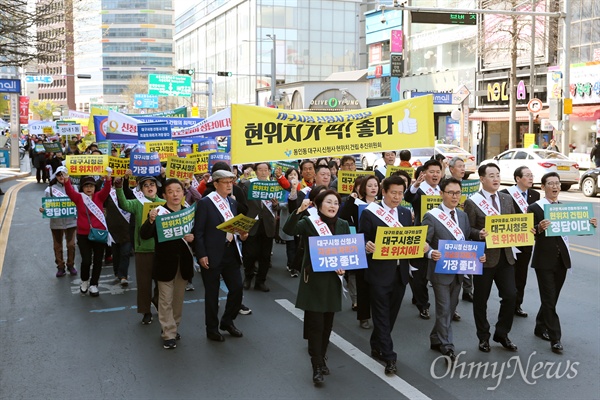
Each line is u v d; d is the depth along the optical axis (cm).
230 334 713
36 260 1145
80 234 887
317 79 6600
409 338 700
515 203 760
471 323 756
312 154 772
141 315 796
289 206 950
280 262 1128
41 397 542
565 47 2478
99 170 1093
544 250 649
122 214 948
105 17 11806
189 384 570
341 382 573
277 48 6456
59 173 884
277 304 845
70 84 12762
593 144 3012
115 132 1448
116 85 12006
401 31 4494
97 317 786
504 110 3616
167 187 673
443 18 2242
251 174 1148
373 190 734
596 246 1230
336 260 568
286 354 648
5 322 764
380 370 601
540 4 3259
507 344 654
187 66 9081
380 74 5081
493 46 3484
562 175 2384
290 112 766
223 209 686
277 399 536
